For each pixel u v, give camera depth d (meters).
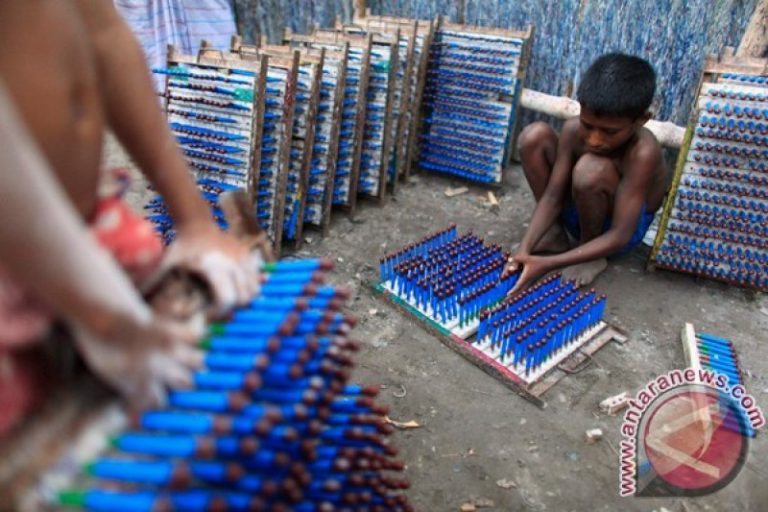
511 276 2.55
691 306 2.64
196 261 0.91
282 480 0.84
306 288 0.94
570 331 2.30
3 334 0.69
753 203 2.52
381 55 3.03
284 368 0.84
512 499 1.75
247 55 2.63
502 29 3.29
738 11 2.87
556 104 3.40
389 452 1.14
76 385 0.76
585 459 1.89
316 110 2.75
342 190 3.16
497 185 3.56
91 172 0.81
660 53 3.16
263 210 2.77
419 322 2.44
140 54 0.99
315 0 3.88
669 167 3.31
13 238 0.54
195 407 0.76
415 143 3.67
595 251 2.56
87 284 0.59
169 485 0.68
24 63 0.69
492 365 2.20
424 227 3.19
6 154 0.51
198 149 2.66
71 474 0.70
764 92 2.37
